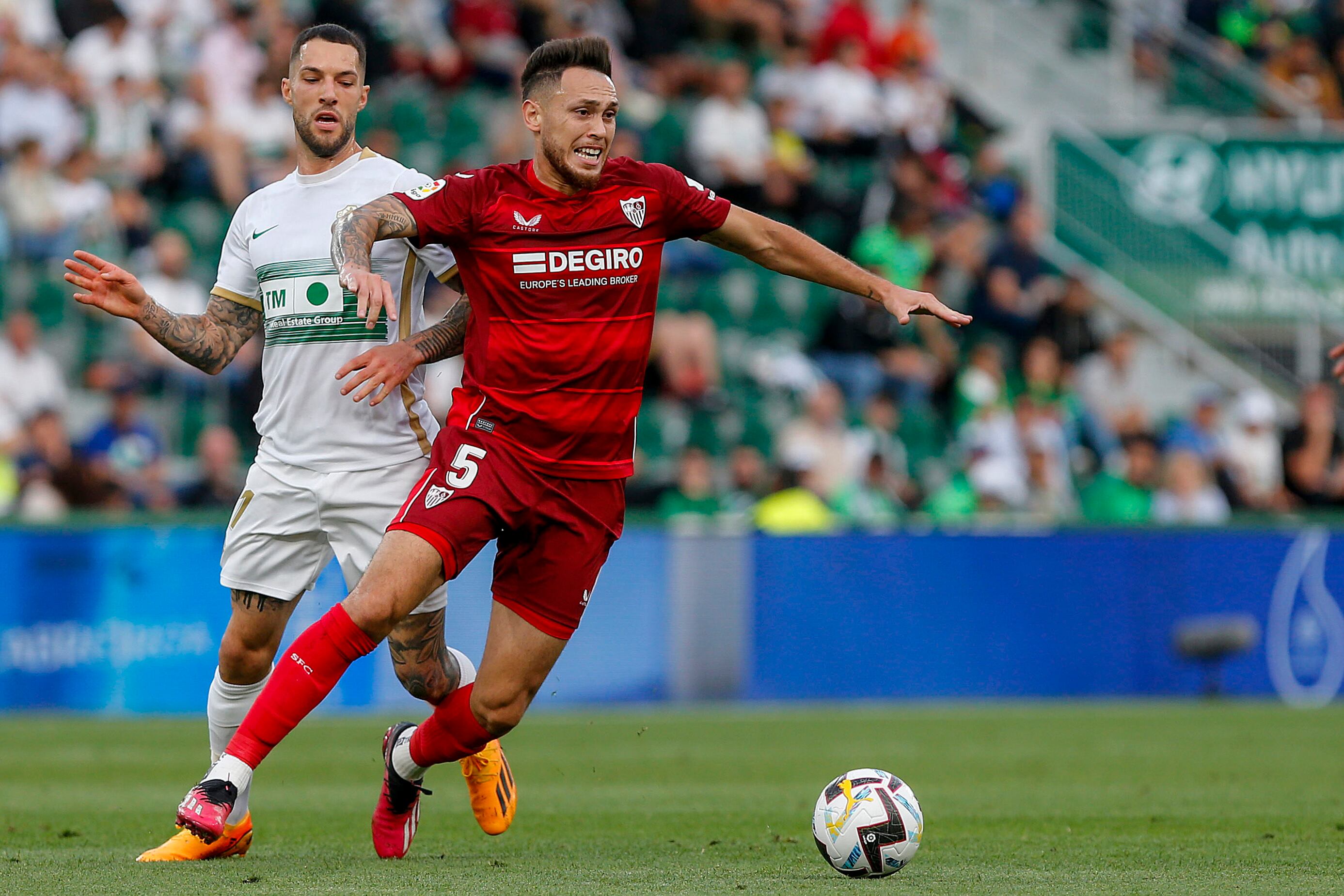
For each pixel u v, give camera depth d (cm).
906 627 4491
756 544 4406
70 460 4344
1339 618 4788
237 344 1738
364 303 1485
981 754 3136
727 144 5769
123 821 2091
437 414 4597
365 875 1484
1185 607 4675
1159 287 6059
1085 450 5541
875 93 6319
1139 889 1427
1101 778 2708
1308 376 6081
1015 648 4559
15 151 5172
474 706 1619
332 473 1688
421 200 1579
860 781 1527
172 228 5250
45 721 3866
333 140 1695
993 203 6322
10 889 1362
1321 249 6125
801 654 4422
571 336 1585
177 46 5553
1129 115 6675
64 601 3978
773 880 1470
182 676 4041
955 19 7062
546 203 1584
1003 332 5812
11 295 4981
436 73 5838
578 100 1548
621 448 1636
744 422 5331
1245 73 6506
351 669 4119
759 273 5834
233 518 1733
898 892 1388
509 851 1759
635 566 4328
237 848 1650
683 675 4344
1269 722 3912
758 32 6538
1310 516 4781
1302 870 1582
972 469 5144
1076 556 4612
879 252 5641
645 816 2177
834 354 5512
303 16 5922
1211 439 5503
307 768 2880
